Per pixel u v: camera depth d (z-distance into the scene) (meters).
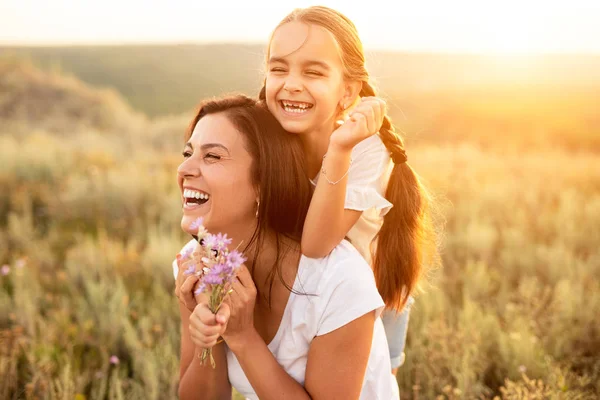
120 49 54.91
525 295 4.64
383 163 2.18
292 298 1.91
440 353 3.66
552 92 36.38
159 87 41.47
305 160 1.98
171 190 9.02
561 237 6.54
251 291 1.83
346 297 1.84
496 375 3.67
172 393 3.43
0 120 21.75
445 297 4.74
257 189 1.90
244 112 1.92
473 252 6.15
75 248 6.25
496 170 11.69
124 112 24.83
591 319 4.15
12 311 4.49
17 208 7.96
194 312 1.67
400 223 2.26
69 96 24.78
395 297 2.34
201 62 48.25
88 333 4.27
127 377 3.81
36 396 3.36
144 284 5.36
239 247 1.96
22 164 10.09
